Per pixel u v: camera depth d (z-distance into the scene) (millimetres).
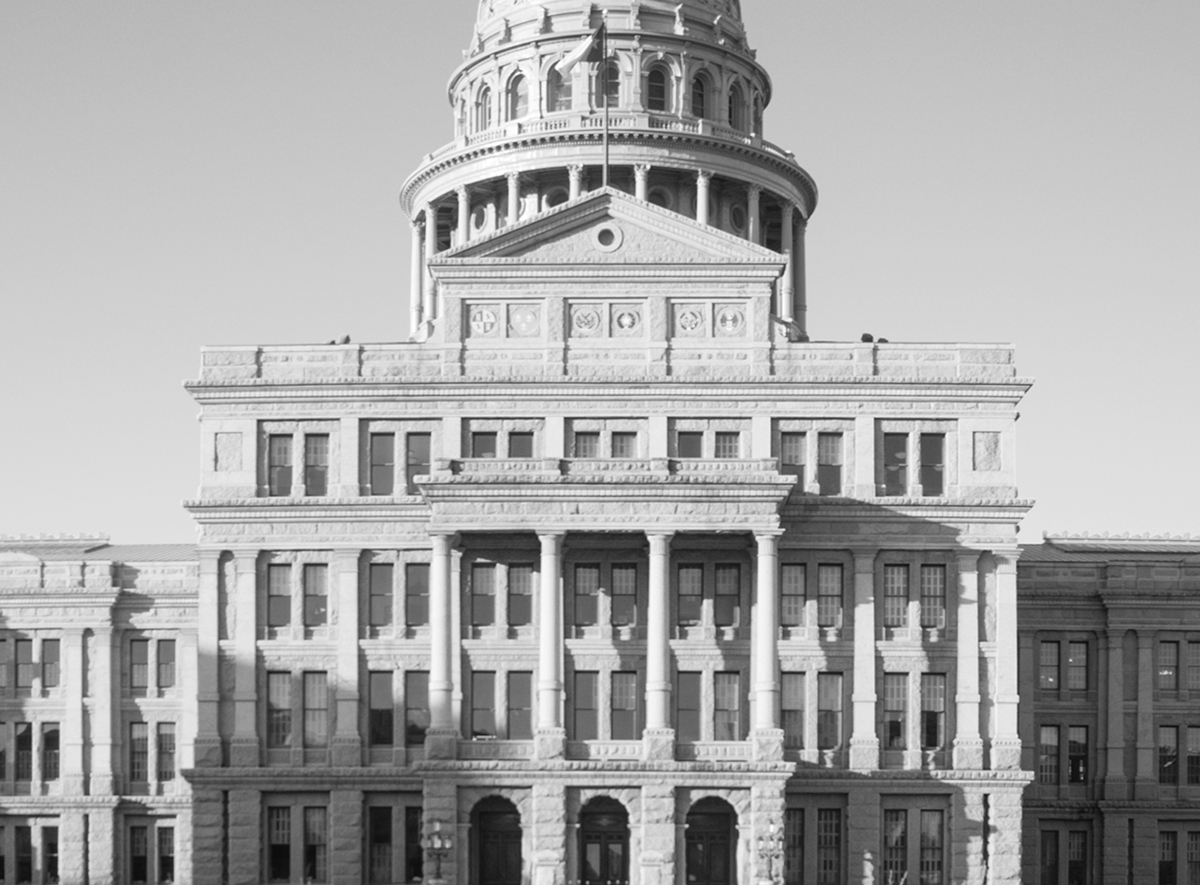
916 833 98938
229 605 100625
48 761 115312
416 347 101312
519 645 98750
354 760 99188
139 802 114062
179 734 114562
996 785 98625
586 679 98688
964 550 100000
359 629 99938
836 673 99688
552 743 94312
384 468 101312
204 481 101125
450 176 140500
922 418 100875
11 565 116125
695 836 96750
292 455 101438
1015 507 99938
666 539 95312
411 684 100062
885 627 99875
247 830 99062
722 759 94688
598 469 95938
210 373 101688
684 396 100250
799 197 144125
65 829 113812
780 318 124312
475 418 100562
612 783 93688
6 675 115750
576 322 101188
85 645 115312
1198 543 126125
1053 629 112688
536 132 136875
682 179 138625
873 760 98625
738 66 143500
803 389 100312
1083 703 112375
